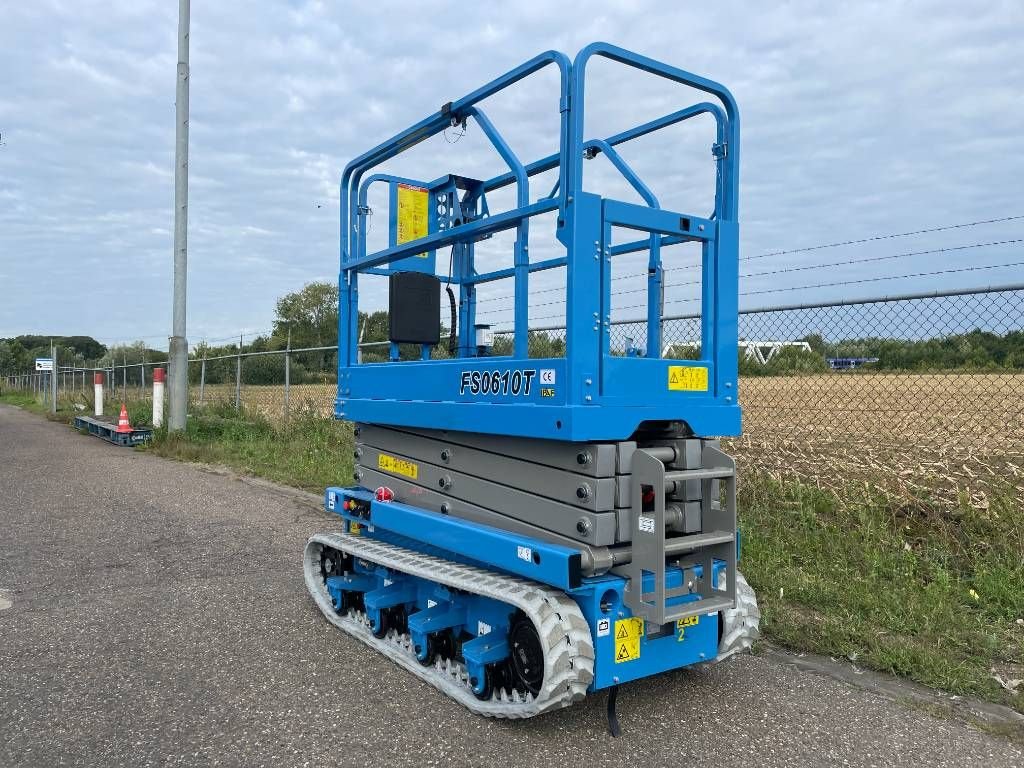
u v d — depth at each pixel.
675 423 3.44
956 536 5.48
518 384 3.30
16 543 6.59
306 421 13.27
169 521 7.52
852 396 7.54
